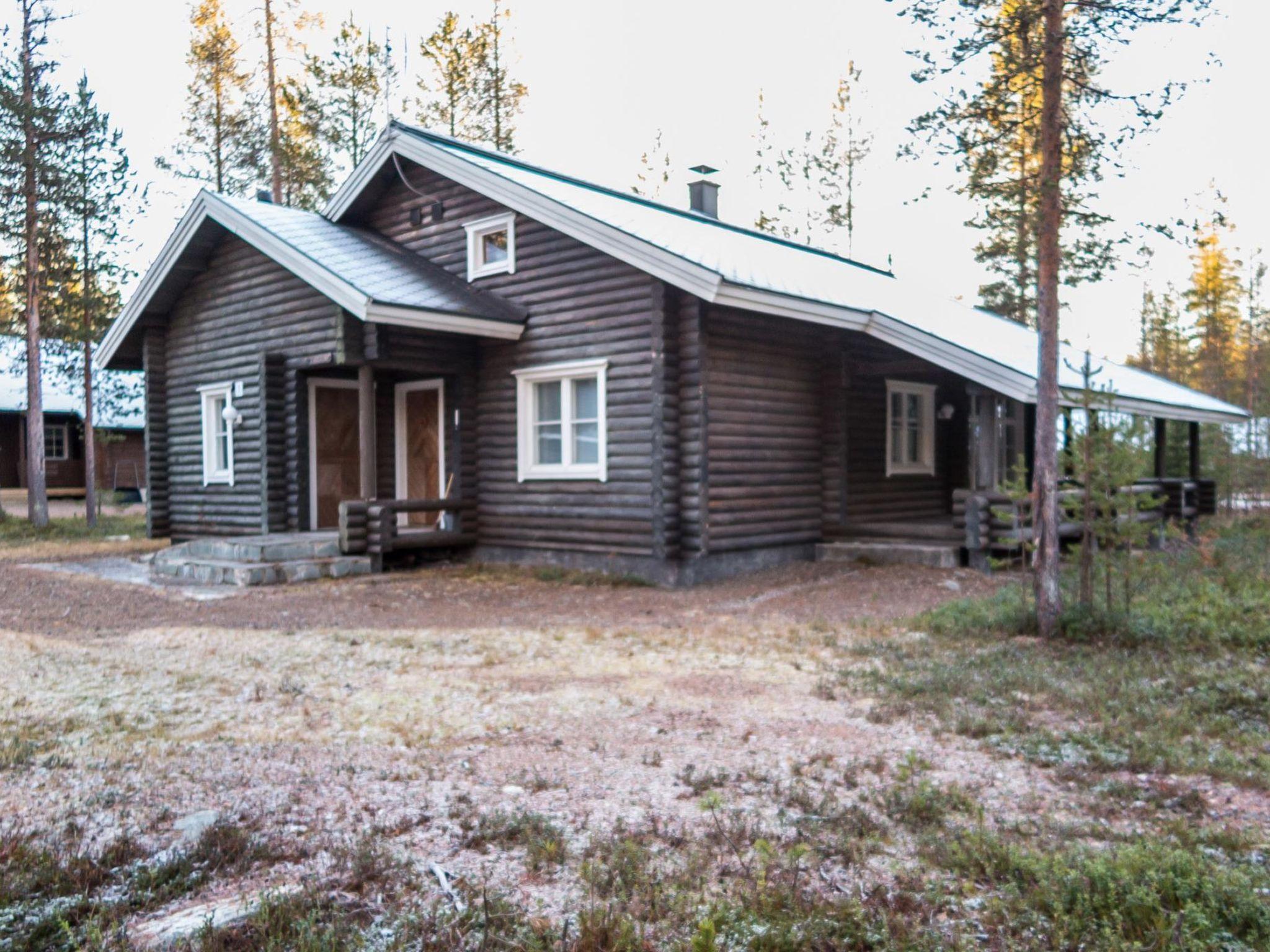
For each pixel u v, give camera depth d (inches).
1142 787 188.7
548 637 338.3
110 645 318.3
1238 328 1480.1
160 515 646.5
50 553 594.9
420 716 235.5
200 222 564.4
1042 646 310.5
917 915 135.1
